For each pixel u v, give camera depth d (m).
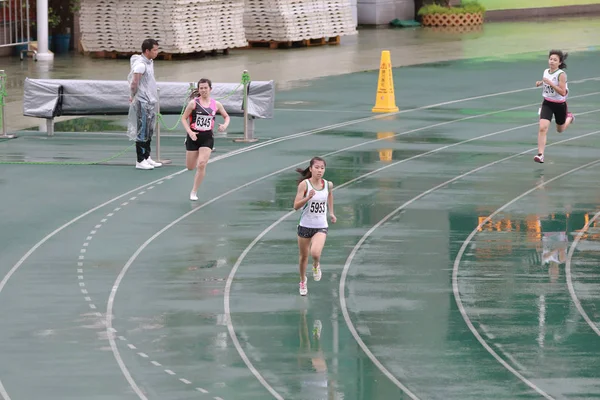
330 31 119.69
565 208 52.44
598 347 35.50
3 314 38.44
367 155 63.78
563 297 40.28
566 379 32.84
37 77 94.00
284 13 115.12
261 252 45.62
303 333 36.72
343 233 48.19
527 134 70.38
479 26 140.38
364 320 37.97
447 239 47.41
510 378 32.94
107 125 73.94
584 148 66.25
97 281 42.00
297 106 80.44
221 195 54.75
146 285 41.59
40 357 34.56
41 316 38.25
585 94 86.94
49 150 65.69
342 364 34.09
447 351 35.16
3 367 33.75
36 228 49.06
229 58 107.62
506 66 102.31
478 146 66.44
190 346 35.56
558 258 44.91
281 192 55.28
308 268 43.59
